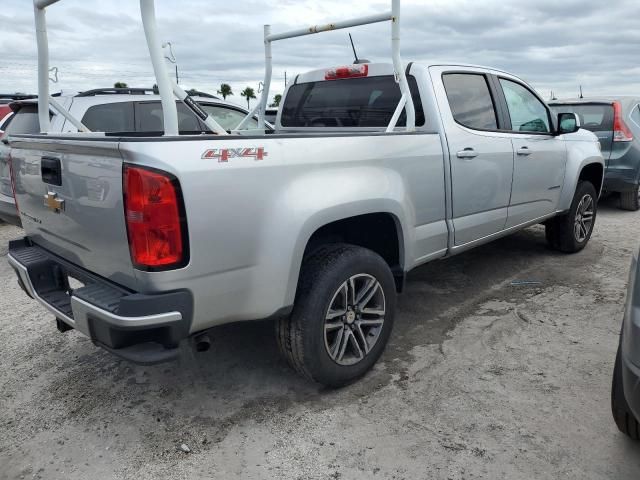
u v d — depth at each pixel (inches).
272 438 107.2
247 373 132.4
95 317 93.0
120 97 236.8
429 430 108.0
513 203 178.7
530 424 109.2
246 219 98.8
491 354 138.9
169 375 132.5
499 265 213.9
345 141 117.6
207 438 108.0
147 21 93.8
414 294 183.6
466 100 160.4
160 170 87.4
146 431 110.8
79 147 97.0
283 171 104.1
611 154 306.8
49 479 97.8
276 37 183.5
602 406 114.9
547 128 199.5
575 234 223.8
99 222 97.1
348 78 172.2
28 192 122.3
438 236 147.3
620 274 200.2
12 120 234.7
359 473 96.7
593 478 94.2
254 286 102.6
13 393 126.3
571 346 142.5
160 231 88.6
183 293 92.5
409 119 145.5
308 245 123.6
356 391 123.1
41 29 128.3
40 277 118.9
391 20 141.0
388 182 125.9
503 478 94.5
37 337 155.7
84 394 125.2
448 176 146.9
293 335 113.3
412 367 133.1
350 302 121.3
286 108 194.7
